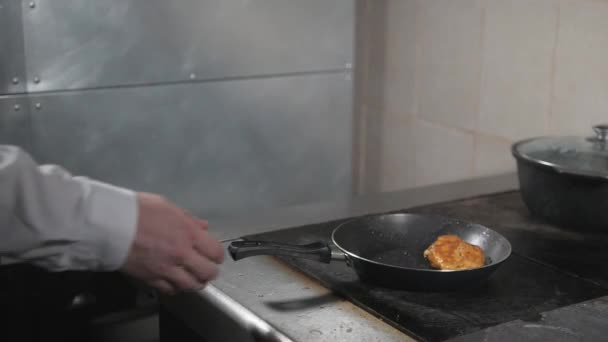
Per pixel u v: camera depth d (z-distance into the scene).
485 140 1.72
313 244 0.95
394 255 1.02
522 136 1.62
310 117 1.88
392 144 2.02
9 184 0.70
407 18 1.90
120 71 1.62
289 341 0.81
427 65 1.86
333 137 1.93
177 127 1.72
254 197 1.86
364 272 0.92
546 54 1.54
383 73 2.01
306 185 1.93
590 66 1.45
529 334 0.81
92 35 1.57
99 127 1.63
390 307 0.88
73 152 1.61
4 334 1.30
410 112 1.93
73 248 0.75
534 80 1.58
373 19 2.01
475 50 1.71
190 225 0.80
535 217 1.25
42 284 1.31
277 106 1.83
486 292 0.92
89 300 1.31
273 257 1.05
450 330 0.82
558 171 1.11
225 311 0.91
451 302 0.89
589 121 1.47
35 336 1.32
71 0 1.53
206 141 1.76
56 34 1.54
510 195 1.38
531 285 0.95
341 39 1.86
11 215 0.71
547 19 1.53
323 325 0.85
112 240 0.75
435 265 0.95
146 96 1.66
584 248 1.10
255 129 1.82
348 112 1.93
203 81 1.72
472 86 1.73
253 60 1.77
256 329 0.86
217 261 0.83
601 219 1.13
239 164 1.82
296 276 0.99
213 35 1.70
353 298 0.90
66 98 1.58
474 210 1.29
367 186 2.13
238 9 1.71
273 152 1.86
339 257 0.95
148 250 0.77
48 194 0.72
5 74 1.50
